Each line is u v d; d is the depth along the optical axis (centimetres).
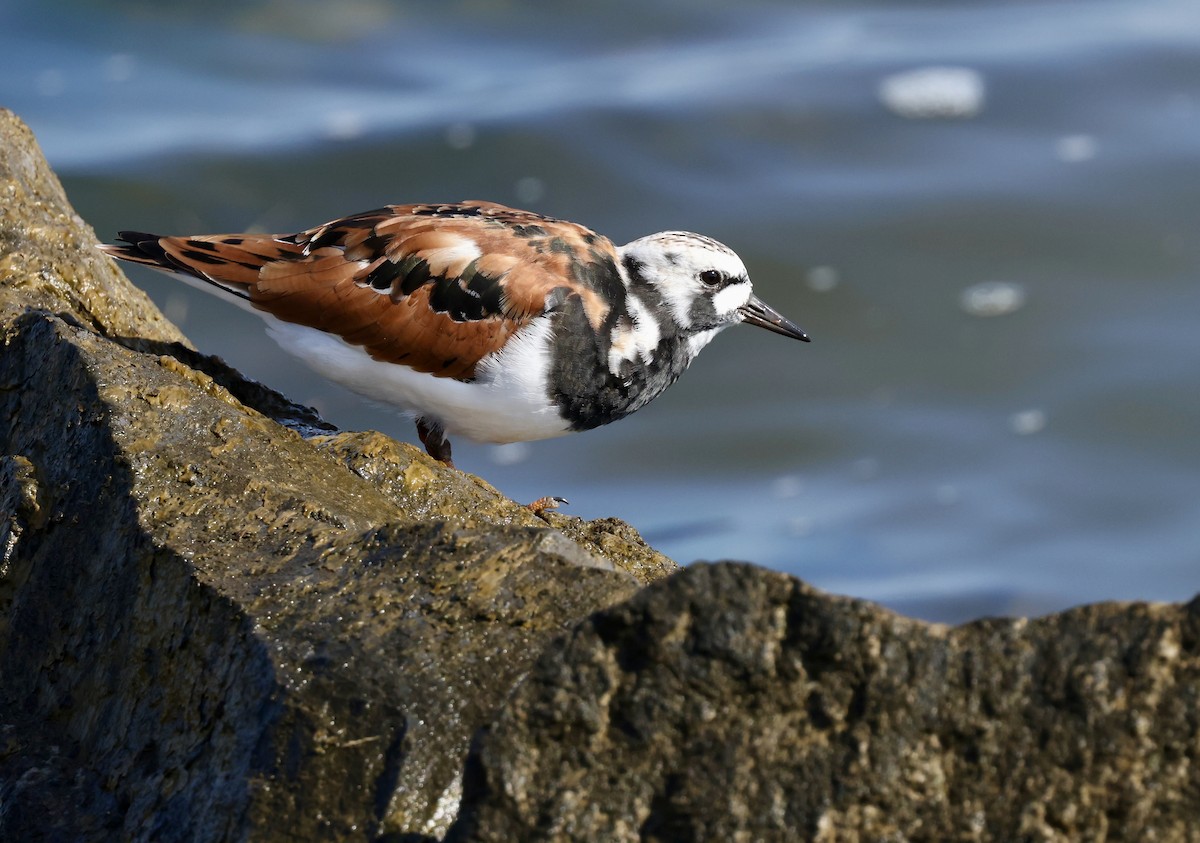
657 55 3594
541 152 3152
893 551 2444
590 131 3231
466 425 1218
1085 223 3066
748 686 667
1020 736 648
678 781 664
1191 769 636
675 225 3034
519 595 794
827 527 2506
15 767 857
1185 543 2425
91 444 938
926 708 654
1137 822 638
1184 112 3341
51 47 3428
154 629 847
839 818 652
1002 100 3388
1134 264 3020
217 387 1027
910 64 3500
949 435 2725
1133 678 640
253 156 3083
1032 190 3108
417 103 3341
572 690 675
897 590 2323
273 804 735
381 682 753
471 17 3672
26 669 915
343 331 1154
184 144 3094
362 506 955
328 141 3142
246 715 764
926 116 3344
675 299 1241
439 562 816
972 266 3025
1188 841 636
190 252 1152
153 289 2769
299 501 900
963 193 3147
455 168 3108
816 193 3136
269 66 3462
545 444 2748
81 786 845
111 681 865
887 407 2802
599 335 1181
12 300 1120
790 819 654
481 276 1145
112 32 3494
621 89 3394
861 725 657
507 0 3716
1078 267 3008
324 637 777
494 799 670
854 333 2900
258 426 973
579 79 3472
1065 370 2834
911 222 3075
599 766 671
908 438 2733
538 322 1152
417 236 1152
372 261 1146
